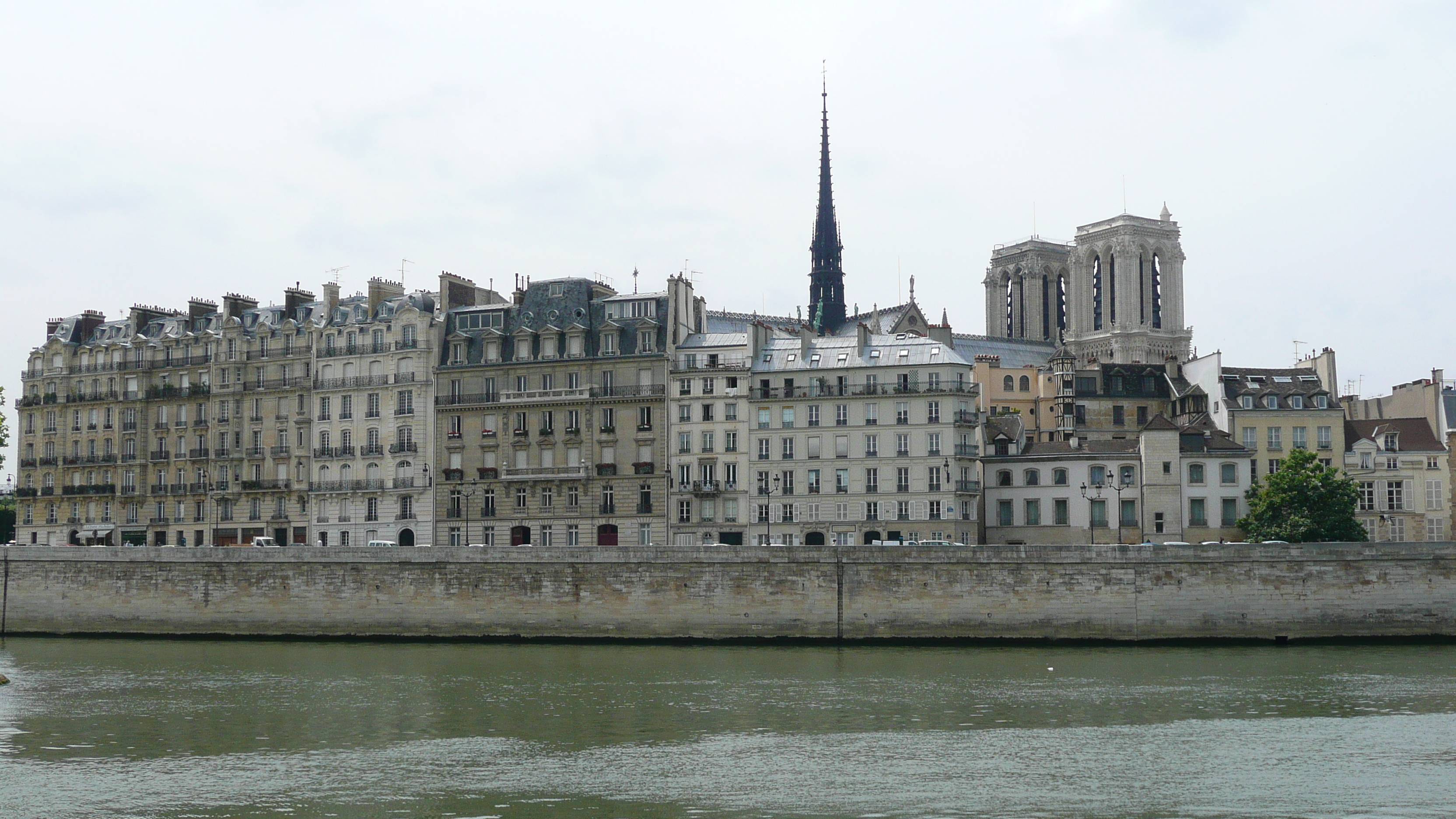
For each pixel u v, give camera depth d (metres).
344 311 175.25
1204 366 180.25
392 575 131.62
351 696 96.62
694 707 91.44
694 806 65.88
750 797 67.50
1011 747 78.00
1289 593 120.12
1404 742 78.50
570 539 161.00
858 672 105.69
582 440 161.38
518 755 77.19
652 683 101.25
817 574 124.12
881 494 153.88
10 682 104.25
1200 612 120.19
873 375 155.75
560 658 116.12
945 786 69.06
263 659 117.44
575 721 86.81
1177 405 182.75
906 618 122.62
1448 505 164.88
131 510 179.38
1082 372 192.00
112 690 100.12
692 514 157.88
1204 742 79.12
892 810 64.81
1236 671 104.56
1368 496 165.75
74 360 184.62
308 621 132.88
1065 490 159.88
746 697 94.88
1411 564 120.00
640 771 73.00
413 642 129.38
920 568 122.81
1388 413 179.62
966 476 154.00
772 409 157.38
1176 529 157.50
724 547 125.69
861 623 123.12
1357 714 87.12
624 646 124.25
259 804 66.81
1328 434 167.00
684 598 125.94
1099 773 71.69
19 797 68.19
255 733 84.06
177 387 179.00
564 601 127.94
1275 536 148.00
